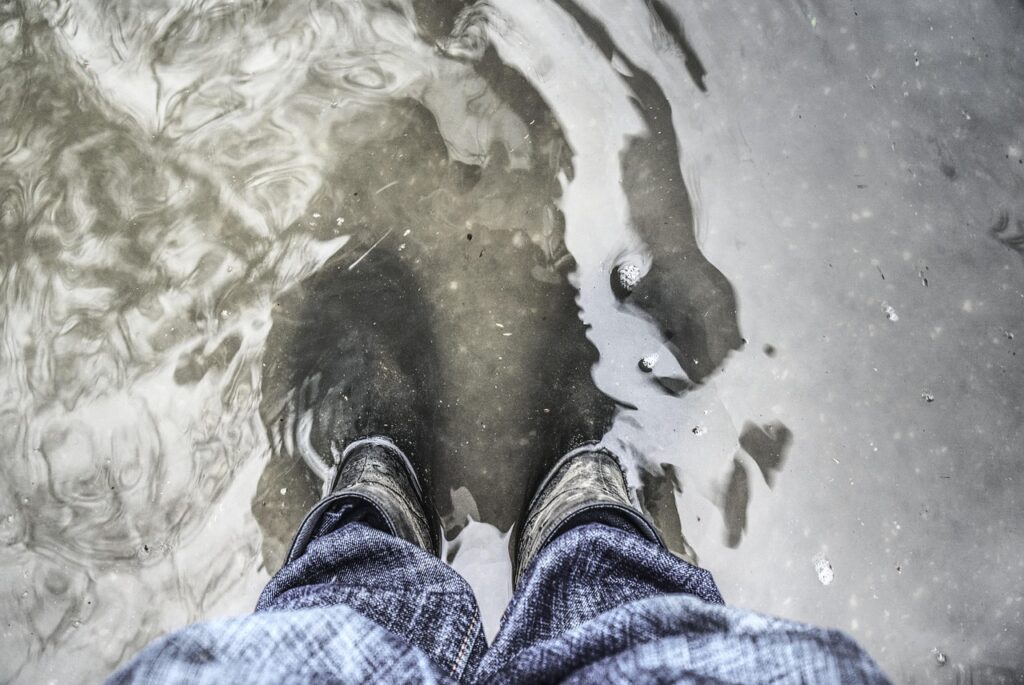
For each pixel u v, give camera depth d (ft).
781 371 4.82
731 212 4.88
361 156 4.90
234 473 4.81
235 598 4.73
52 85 4.88
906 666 4.57
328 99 4.91
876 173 4.91
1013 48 4.93
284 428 4.86
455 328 4.88
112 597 4.68
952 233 4.86
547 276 4.88
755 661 2.01
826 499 4.75
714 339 4.84
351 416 4.87
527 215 4.88
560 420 4.84
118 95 4.88
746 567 4.73
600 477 4.31
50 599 4.66
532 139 4.89
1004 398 4.76
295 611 2.26
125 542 4.72
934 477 4.72
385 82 4.93
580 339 4.88
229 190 4.86
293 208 4.88
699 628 2.26
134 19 4.92
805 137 4.93
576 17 4.94
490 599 4.71
